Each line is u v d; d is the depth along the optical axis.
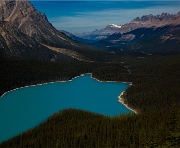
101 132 185.50
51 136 183.75
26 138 186.38
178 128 157.62
